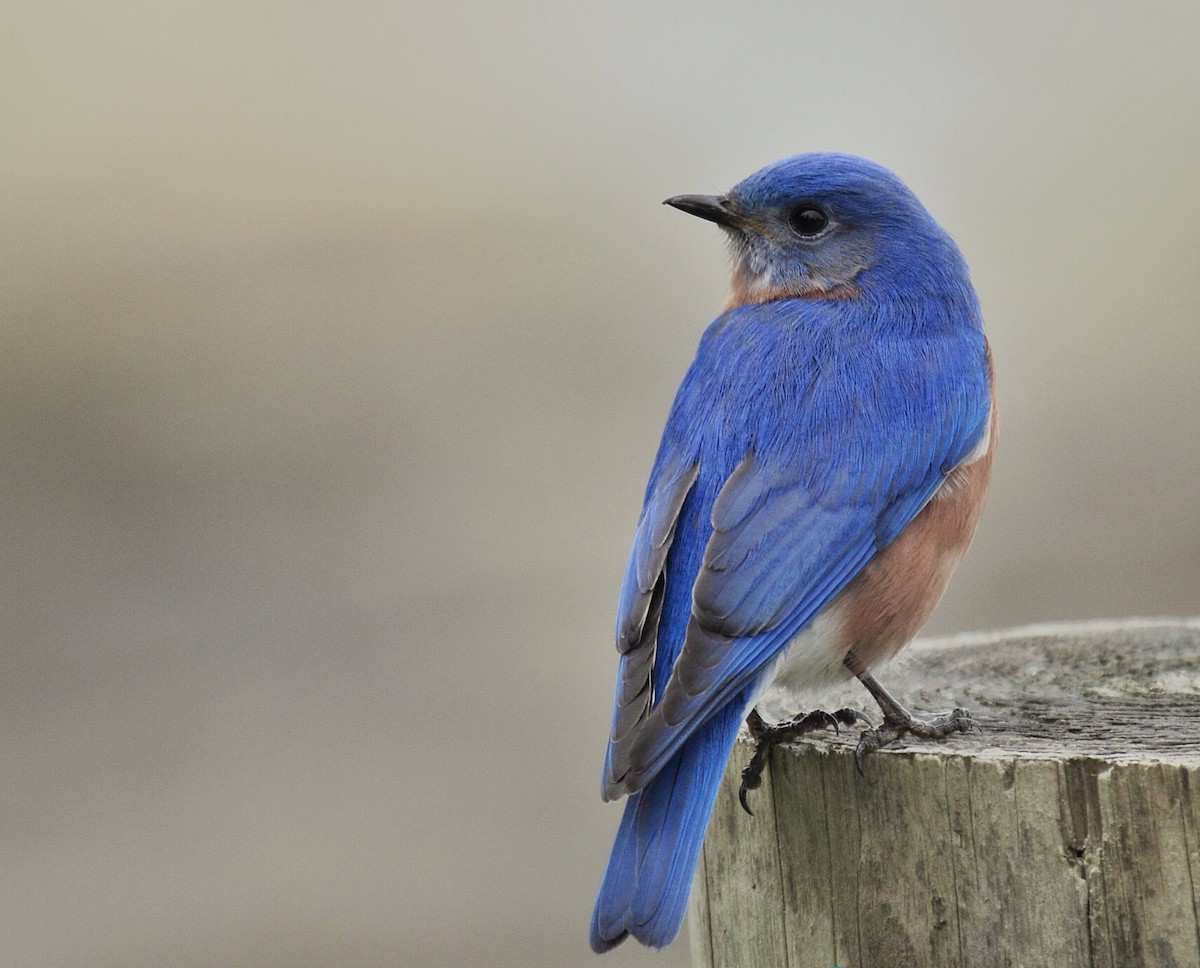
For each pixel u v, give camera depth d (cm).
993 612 1530
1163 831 593
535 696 1528
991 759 624
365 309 2170
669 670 732
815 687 782
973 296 880
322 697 1534
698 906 737
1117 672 866
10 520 1806
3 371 2059
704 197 888
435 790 1422
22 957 1238
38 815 1402
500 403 1981
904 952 646
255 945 1244
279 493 1838
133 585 1708
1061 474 1731
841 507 761
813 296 859
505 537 1753
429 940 1248
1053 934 611
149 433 1952
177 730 1501
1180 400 1812
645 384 2017
